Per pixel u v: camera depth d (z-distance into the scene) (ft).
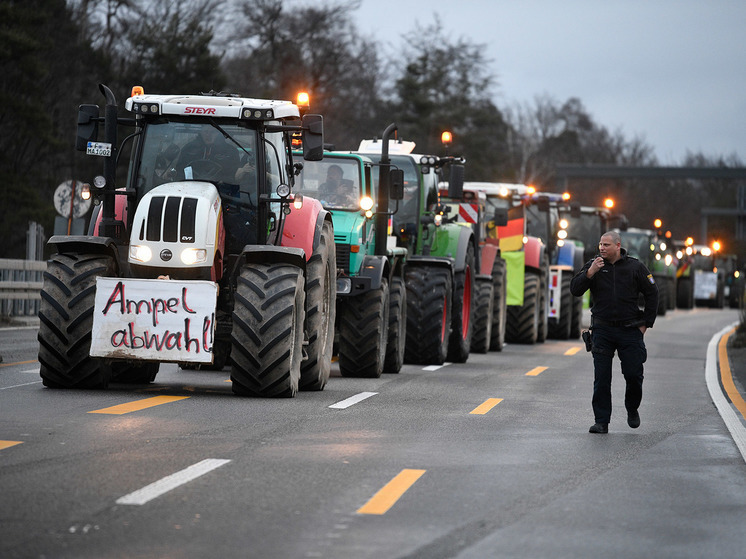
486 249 162.30
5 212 266.16
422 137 469.98
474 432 73.72
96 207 94.53
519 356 158.92
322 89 427.74
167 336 82.74
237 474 55.31
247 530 44.32
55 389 87.56
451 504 50.57
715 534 46.73
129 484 51.80
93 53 312.29
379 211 118.32
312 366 94.53
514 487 55.16
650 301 77.61
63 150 294.25
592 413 87.76
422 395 96.22
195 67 334.85
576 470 60.85
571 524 47.52
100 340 83.30
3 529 43.11
